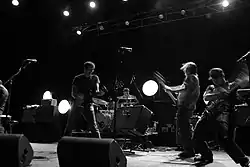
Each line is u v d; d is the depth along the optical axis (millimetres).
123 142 7504
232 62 9312
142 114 6785
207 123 4406
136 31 10781
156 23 9328
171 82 10211
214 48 9648
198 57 9898
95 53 11195
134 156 5941
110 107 7980
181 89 5578
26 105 10094
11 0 10008
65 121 9273
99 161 3355
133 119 6742
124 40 10930
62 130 9219
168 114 8312
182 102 5574
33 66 10930
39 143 8766
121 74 10602
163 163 4977
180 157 5711
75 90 5582
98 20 10617
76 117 5605
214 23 9617
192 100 5535
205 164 4844
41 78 11133
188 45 10078
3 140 3957
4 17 10344
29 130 9273
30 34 10930
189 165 4766
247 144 6637
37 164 4723
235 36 9305
